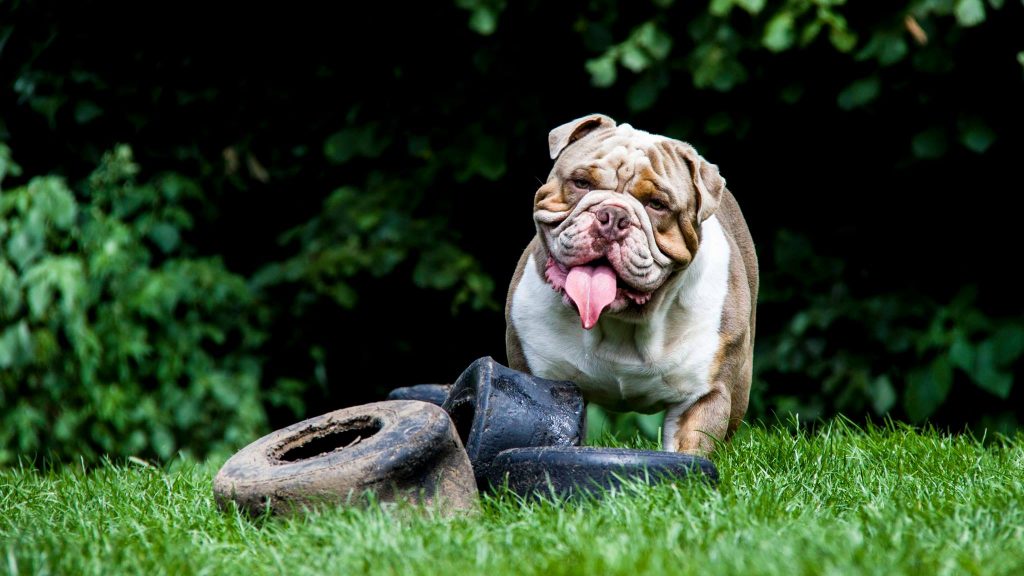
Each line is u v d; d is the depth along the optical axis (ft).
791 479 22.29
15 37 44.57
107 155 43.70
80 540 19.36
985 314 38.93
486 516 19.95
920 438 26.45
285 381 45.16
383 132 43.96
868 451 25.16
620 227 22.52
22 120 45.29
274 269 43.83
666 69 38.52
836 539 16.98
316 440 22.48
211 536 19.85
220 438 42.65
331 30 44.55
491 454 22.47
